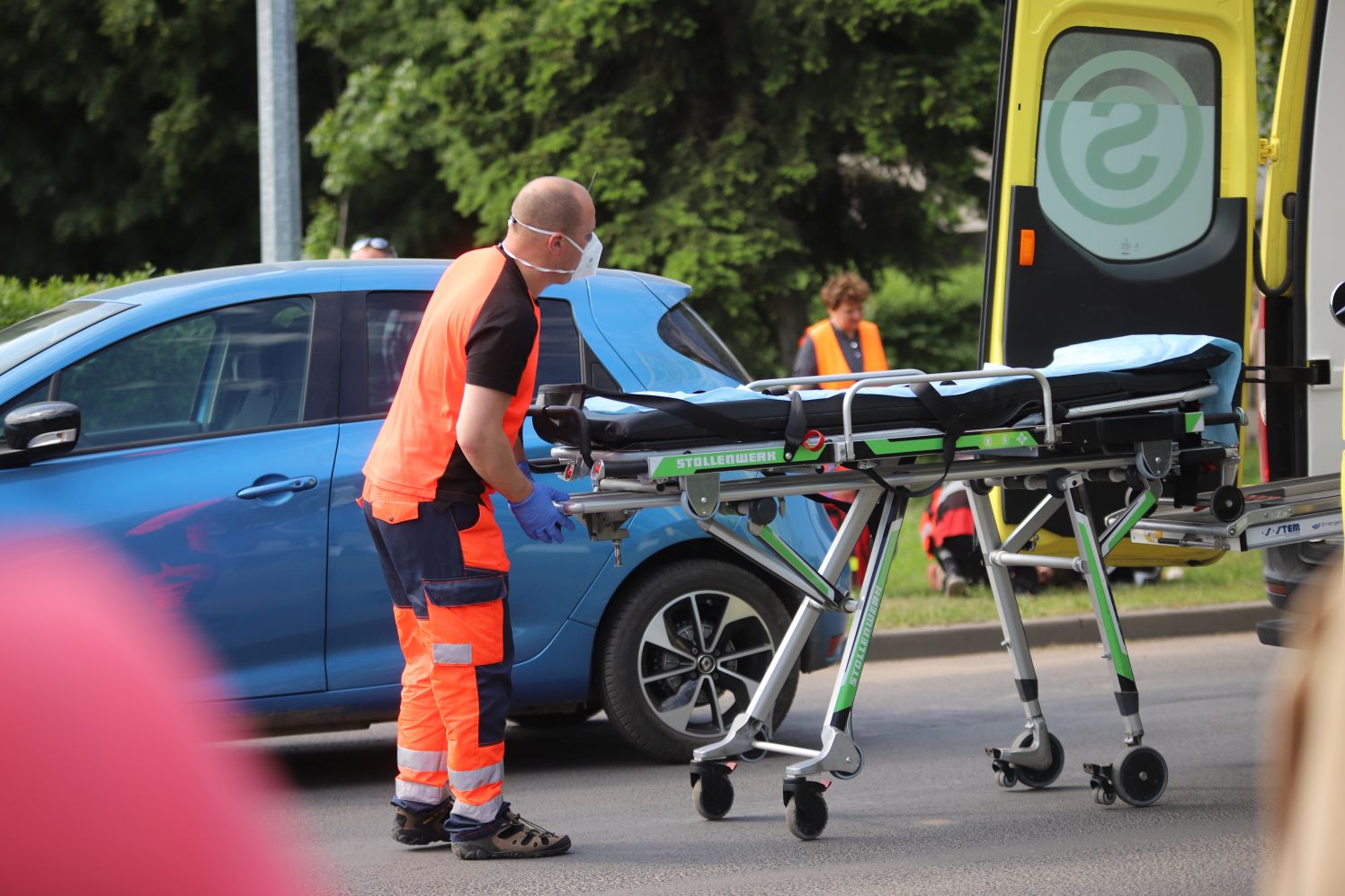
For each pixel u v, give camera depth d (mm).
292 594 14398
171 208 60875
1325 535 14211
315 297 15117
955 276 54219
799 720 19188
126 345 14430
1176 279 16578
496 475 11594
